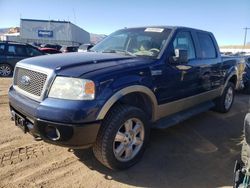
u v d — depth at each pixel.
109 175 3.68
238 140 5.14
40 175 3.58
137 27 5.17
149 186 3.50
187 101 5.01
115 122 3.48
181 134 5.30
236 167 2.79
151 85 4.00
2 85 9.70
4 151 4.15
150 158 4.21
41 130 3.29
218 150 4.65
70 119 3.15
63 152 4.22
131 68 3.75
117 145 3.69
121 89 3.51
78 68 3.45
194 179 3.71
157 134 5.23
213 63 5.73
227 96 6.77
